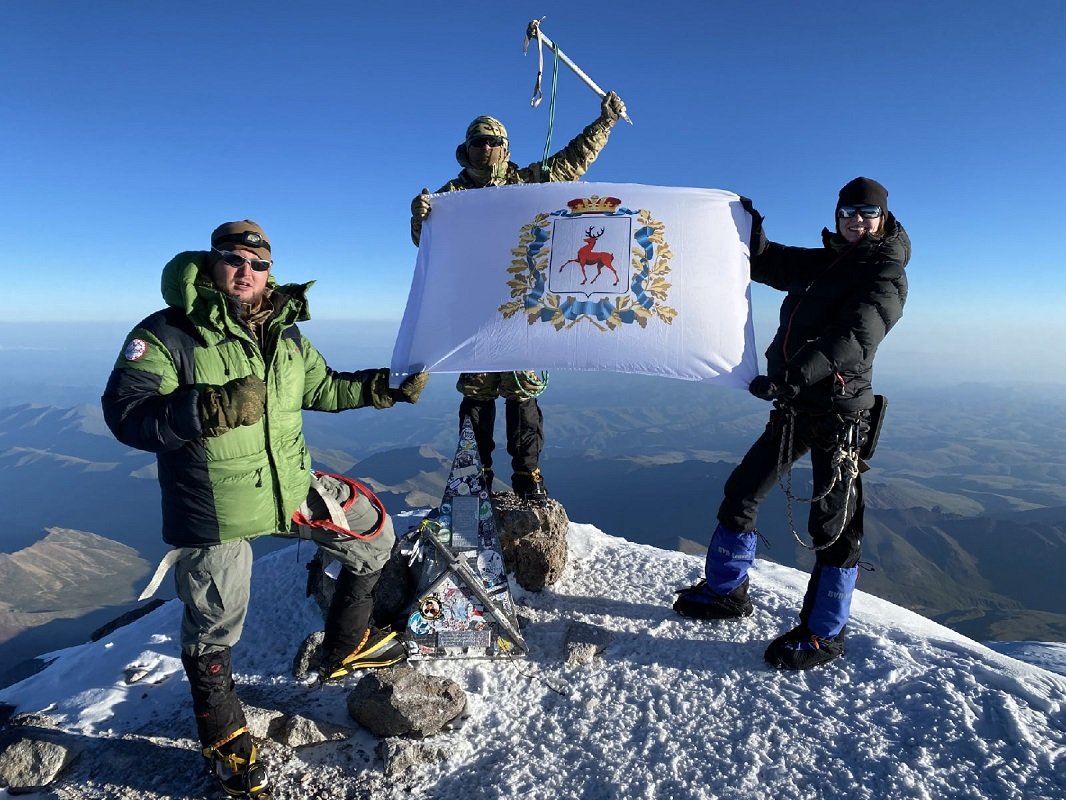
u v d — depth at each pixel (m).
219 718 2.96
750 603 4.62
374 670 3.96
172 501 2.88
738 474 4.29
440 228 4.62
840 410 3.68
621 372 3.95
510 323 4.13
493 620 4.18
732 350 3.98
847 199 3.62
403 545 4.47
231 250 2.78
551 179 5.11
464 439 4.45
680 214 4.36
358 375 3.83
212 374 2.82
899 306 3.59
